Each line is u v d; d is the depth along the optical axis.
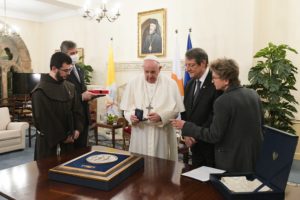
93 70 6.21
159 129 2.21
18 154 4.45
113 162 1.43
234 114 1.48
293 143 1.08
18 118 5.68
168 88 2.26
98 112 5.74
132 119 2.14
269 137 1.27
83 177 1.26
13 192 1.21
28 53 7.50
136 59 5.39
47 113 2.00
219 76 1.55
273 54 3.52
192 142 2.01
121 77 5.62
